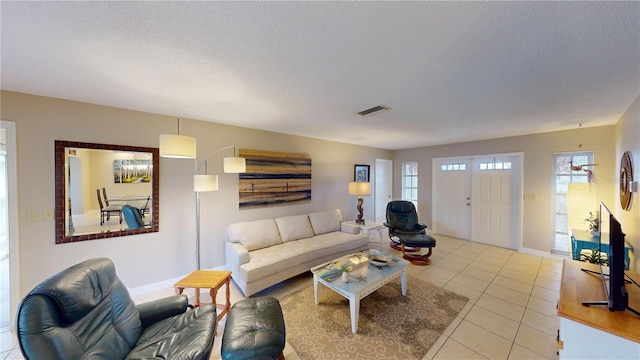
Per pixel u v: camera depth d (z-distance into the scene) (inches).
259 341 56.2
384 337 78.3
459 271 131.1
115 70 66.4
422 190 219.0
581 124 128.3
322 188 179.6
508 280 119.5
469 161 191.3
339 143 191.6
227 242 123.3
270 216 149.8
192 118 117.6
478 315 89.9
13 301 81.9
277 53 57.6
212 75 69.6
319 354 71.2
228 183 130.8
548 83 74.7
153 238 108.7
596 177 132.7
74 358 45.0
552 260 146.8
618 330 49.6
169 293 107.0
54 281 47.7
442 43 53.0
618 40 50.9
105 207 98.0
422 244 143.7
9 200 81.2
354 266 100.9
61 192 88.7
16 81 73.4
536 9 42.1
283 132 153.2
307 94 84.9
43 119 85.7
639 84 74.4
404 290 104.7
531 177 157.8
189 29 48.1
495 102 93.0
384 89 80.2
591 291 65.2
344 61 61.4
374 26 47.1
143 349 55.6
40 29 47.7
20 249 82.9
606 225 126.8
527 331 80.6
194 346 53.7
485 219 182.5
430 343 75.3
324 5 41.3
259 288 102.8
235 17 44.4
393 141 188.7
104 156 97.6
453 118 117.2
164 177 111.3
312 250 124.6
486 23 45.8
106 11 42.8
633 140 90.8
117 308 58.9
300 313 92.5
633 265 90.3
